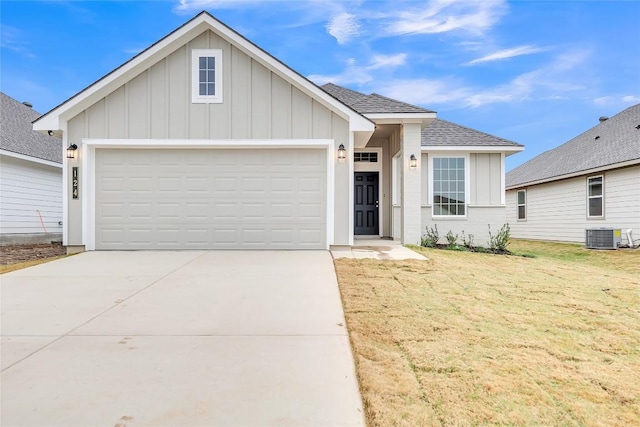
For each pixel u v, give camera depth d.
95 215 8.79
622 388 2.95
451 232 12.31
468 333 3.96
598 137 16.55
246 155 8.96
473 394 2.77
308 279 6.05
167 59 8.80
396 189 11.63
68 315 4.28
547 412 2.60
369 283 5.89
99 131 8.71
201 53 8.80
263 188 8.95
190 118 8.79
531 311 4.80
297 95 8.87
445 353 3.44
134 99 8.73
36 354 3.24
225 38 8.74
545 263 8.99
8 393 2.60
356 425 2.32
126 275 6.26
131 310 4.47
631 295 5.68
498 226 12.64
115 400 2.52
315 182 8.99
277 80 8.86
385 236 12.70
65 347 3.40
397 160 11.63
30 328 3.87
